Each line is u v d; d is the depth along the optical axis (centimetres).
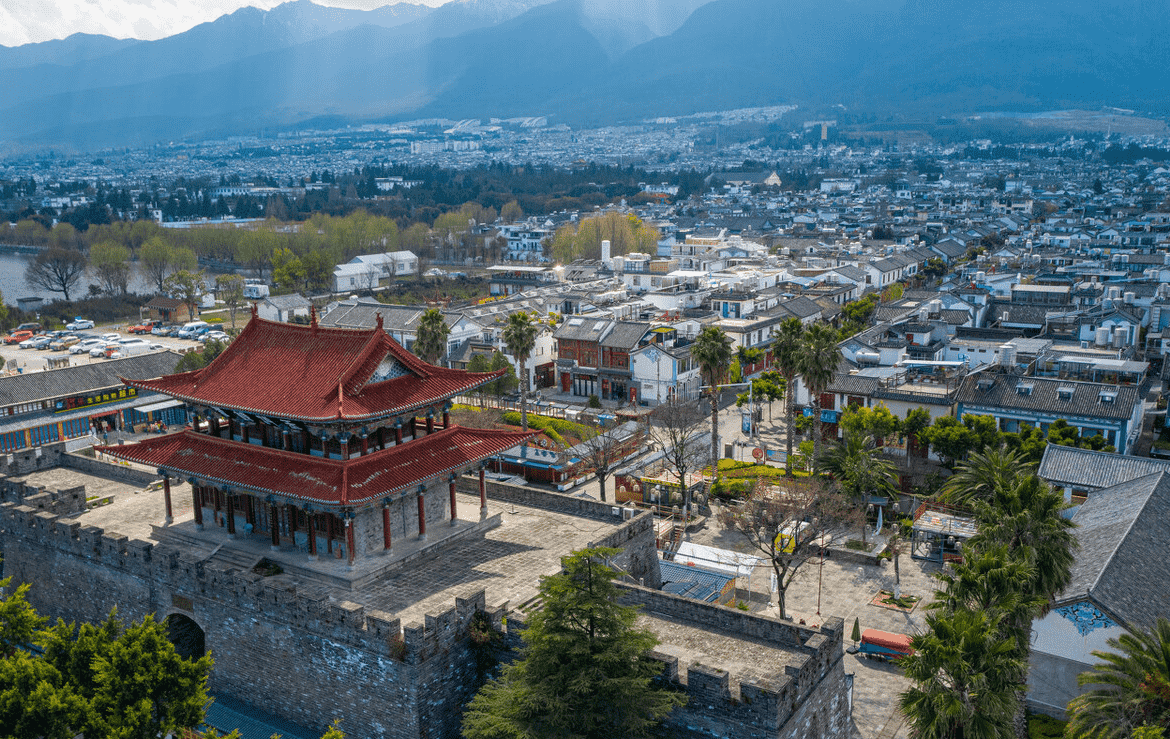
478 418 12550
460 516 7494
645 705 4766
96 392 13262
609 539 6794
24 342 19800
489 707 4984
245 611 6112
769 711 4756
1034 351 13475
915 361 12850
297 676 5912
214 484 6706
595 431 12300
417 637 5291
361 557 6512
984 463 7438
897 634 7156
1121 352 13050
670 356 14612
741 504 9000
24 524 7475
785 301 19000
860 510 8975
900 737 6125
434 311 13050
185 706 4944
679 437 11544
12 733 4566
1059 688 6269
